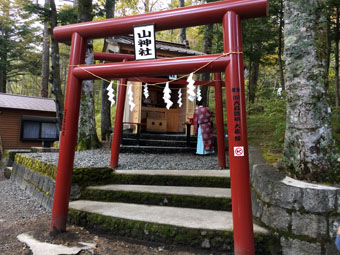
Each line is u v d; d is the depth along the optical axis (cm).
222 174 375
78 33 283
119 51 667
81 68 276
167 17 244
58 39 299
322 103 248
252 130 723
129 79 480
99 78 273
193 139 692
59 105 815
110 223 275
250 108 876
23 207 393
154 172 392
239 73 217
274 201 236
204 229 240
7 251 240
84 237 273
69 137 277
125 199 336
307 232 213
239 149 210
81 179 361
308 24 255
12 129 1237
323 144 243
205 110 594
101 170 380
